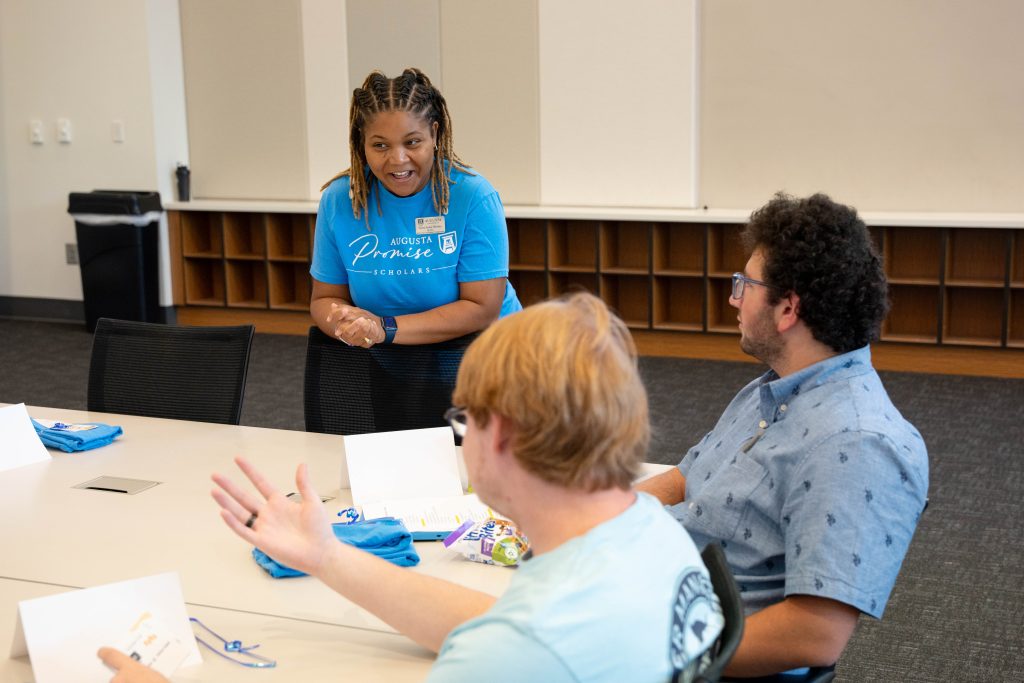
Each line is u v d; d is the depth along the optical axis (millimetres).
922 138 5961
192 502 2129
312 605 1673
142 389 2918
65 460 2422
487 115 6766
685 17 6223
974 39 5773
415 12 6797
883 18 5910
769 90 6195
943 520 3777
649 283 6359
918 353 5934
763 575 1639
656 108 6387
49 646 1433
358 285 2777
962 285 5746
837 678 2734
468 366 1106
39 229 7613
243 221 7395
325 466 2361
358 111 2598
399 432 2168
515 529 1829
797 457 1571
